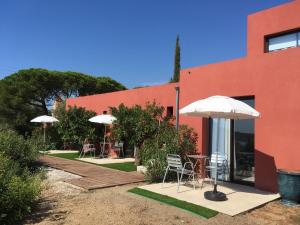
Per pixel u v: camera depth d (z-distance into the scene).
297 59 8.53
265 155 9.06
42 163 13.95
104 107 19.20
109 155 17.98
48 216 6.41
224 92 10.38
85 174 11.25
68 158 16.53
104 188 9.16
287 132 8.62
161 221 6.21
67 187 9.15
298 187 7.70
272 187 8.83
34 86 30.67
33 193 6.85
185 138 10.98
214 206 7.26
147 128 13.29
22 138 12.09
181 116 11.84
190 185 9.41
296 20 9.92
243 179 9.85
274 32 10.42
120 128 14.55
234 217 6.67
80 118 18.84
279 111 8.84
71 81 32.75
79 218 6.28
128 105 17.00
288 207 7.60
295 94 8.52
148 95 15.55
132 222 6.08
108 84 35.59
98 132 19.05
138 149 13.62
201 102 7.92
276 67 9.00
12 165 8.30
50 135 22.25
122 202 7.50
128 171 12.09
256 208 7.39
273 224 6.37
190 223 6.17
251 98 9.80
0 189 6.12
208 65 10.95
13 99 29.05
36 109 31.36
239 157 10.04
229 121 10.41
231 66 10.22
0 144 10.91
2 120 27.61
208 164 10.73
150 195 8.07
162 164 9.98
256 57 9.53
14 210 6.22
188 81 11.63
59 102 27.62
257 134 9.30
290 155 8.52
